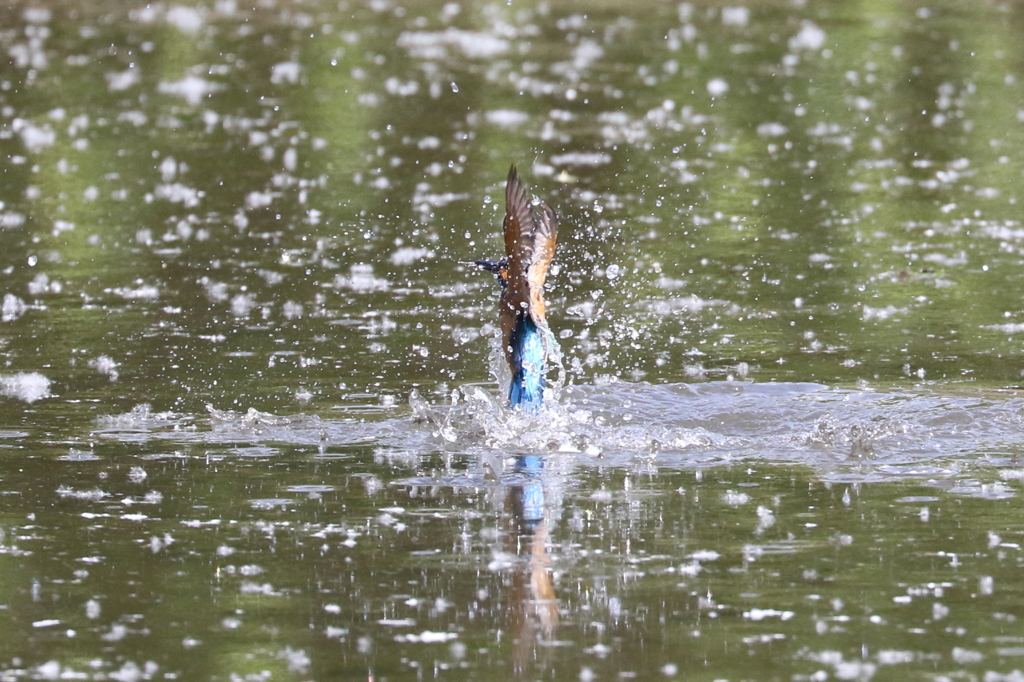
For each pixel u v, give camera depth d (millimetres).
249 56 39000
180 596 9219
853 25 44438
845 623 8734
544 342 13461
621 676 8000
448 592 9266
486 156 27797
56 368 15250
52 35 41656
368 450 12648
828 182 25875
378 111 32250
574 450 12734
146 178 25781
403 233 22109
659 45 41062
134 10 46469
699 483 11695
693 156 27953
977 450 12609
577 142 29125
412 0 49844
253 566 9750
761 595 9188
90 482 11633
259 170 26516
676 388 14398
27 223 22609
